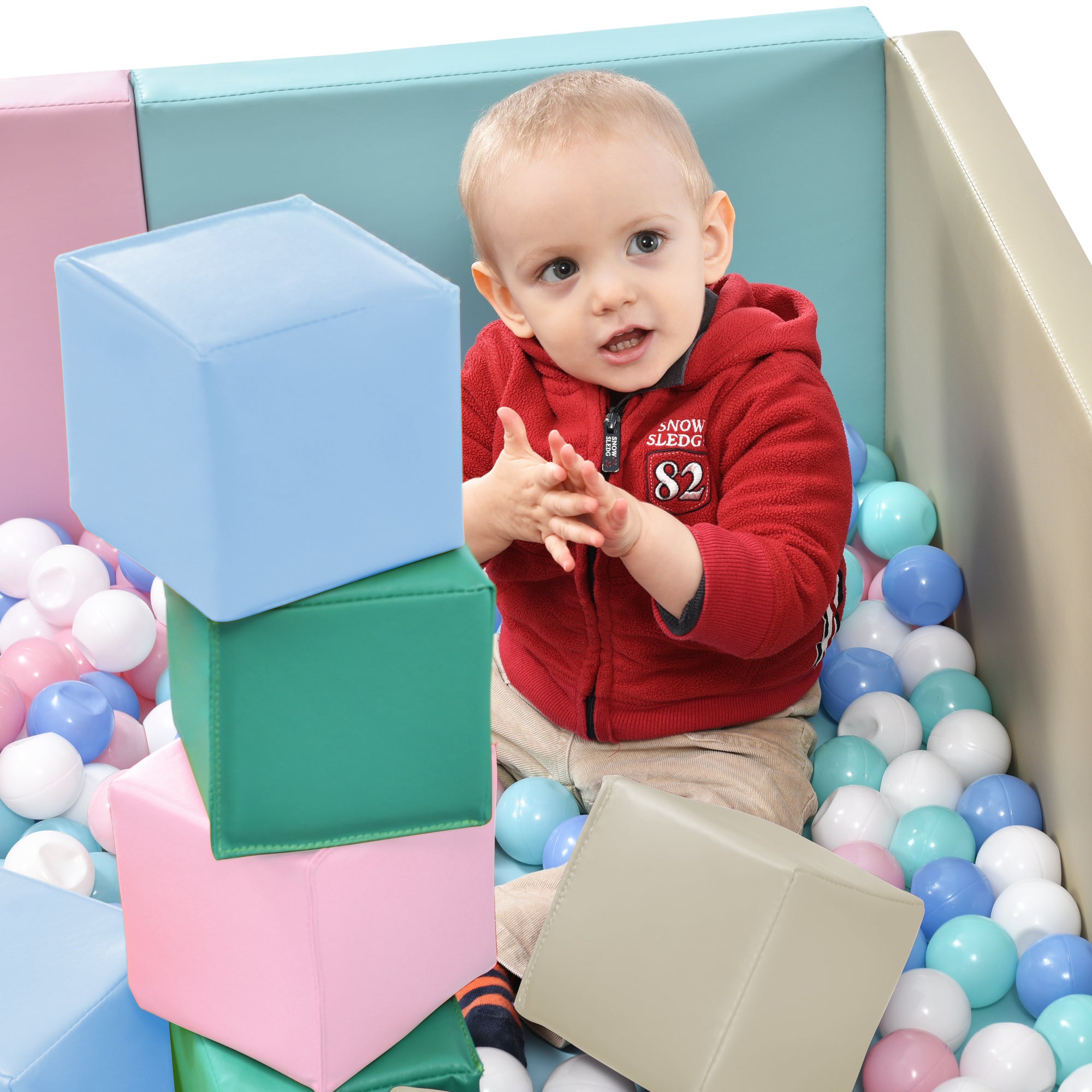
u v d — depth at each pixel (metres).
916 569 1.67
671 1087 1.12
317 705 0.93
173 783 1.01
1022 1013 1.31
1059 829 1.43
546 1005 1.20
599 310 1.31
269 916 0.97
